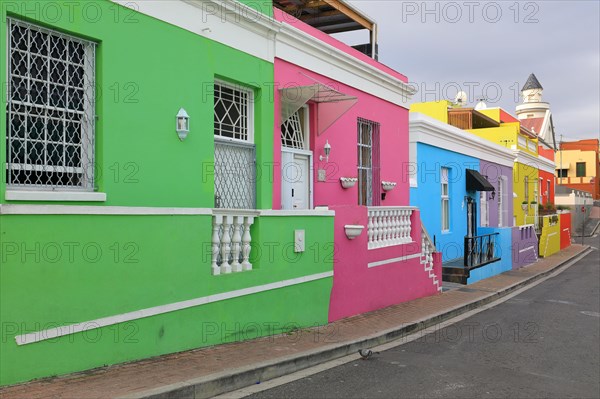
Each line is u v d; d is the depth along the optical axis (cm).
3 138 491
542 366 740
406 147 1421
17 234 492
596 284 1739
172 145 671
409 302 1205
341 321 951
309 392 592
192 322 675
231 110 824
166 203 661
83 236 547
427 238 1353
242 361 643
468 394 607
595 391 632
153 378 548
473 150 2014
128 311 594
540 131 3972
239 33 799
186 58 696
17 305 493
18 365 496
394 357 770
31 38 535
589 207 5772
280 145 909
